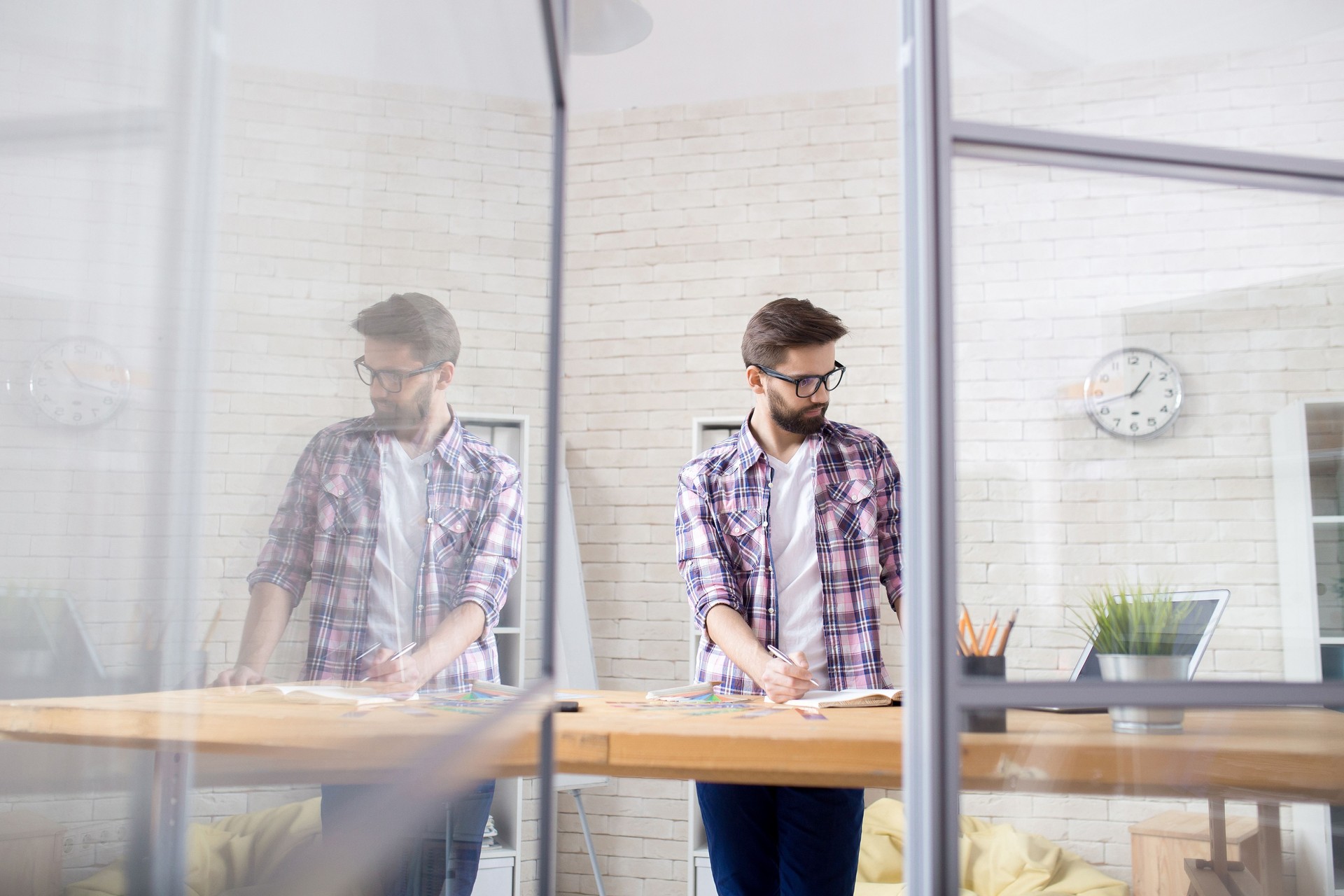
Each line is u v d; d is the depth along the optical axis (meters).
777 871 1.89
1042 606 0.93
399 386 0.52
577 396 4.12
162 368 0.27
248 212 0.32
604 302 4.14
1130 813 0.93
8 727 0.21
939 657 0.92
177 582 0.27
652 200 4.14
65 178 0.23
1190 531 0.94
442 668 0.64
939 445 0.94
